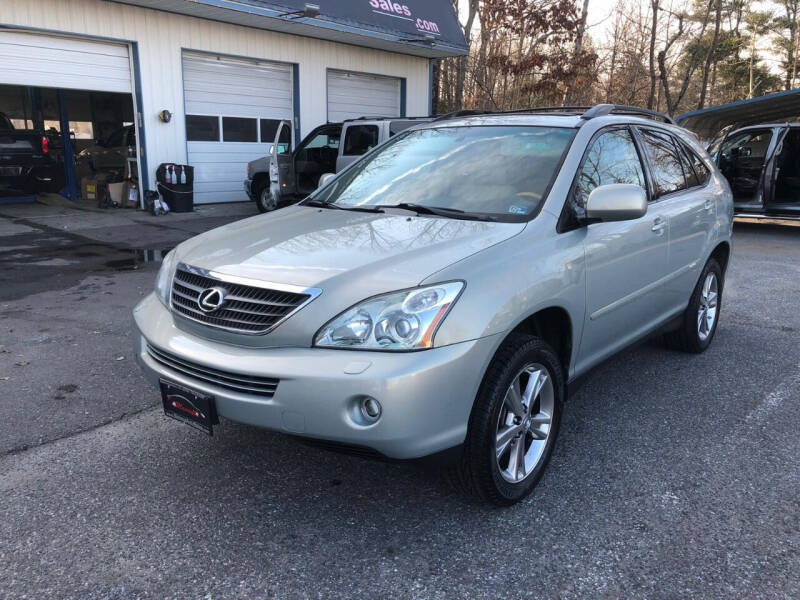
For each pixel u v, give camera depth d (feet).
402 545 8.95
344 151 37.70
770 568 8.50
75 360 15.81
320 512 9.71
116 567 8.41
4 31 35.22
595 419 13.04
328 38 49.80
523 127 12.85
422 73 59.88
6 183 42.96
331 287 8.70
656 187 14.05
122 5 39.17
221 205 47.44
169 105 42.60
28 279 24.03
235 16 42.32
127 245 31.24
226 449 11.60
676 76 115.44
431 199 11.84
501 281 9.12
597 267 11.19
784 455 11.59
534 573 8.40
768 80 164.76
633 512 9.78
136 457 11.27
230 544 8.92
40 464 10.98
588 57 56.24
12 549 8.73
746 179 39.96
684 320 16.22
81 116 51.65
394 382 8.07
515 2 56.54
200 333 9.46
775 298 23.25
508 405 9.55
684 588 8.12
